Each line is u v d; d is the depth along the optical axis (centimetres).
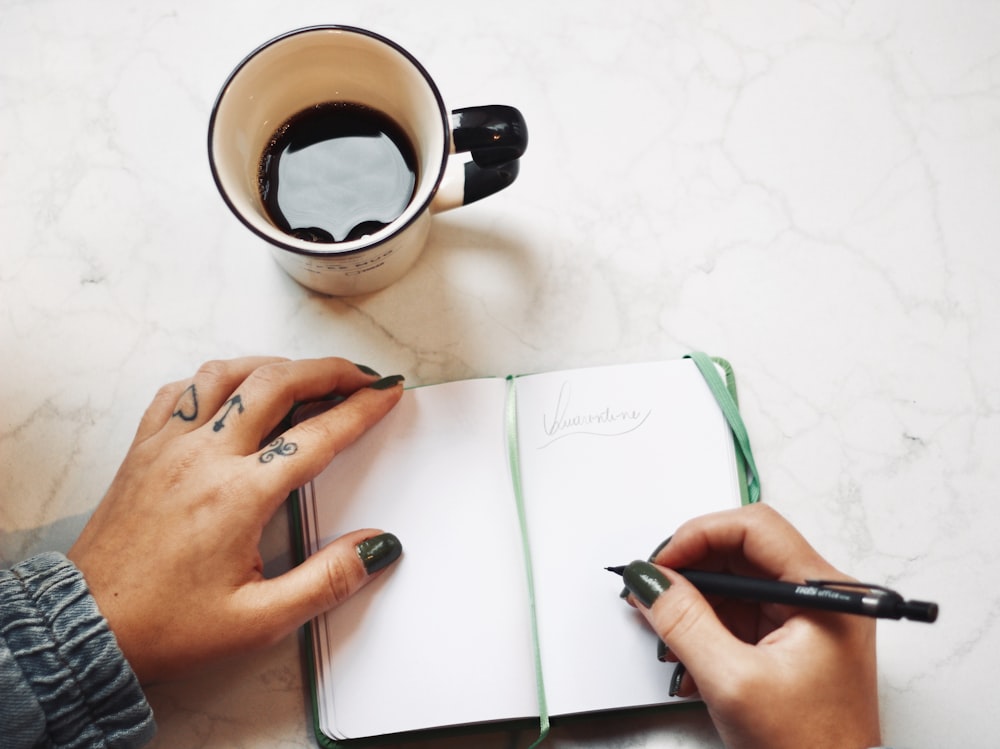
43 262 70
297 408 67
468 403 67
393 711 63
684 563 61
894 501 69
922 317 70
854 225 71
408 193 61
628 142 71
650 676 64
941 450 69
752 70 72
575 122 72
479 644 64
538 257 71
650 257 71
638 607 63
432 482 66
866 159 72
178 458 61
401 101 58
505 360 70
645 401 67
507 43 72
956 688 66
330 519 66
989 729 66
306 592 60
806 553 58
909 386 70
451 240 71
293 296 70
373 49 55
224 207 71
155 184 71
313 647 64
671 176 71
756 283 71
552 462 66
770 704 54
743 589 56
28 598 56
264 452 61
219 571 59
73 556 61
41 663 55
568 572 65
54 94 71
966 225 71
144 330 70
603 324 70
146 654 59
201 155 71
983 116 72
